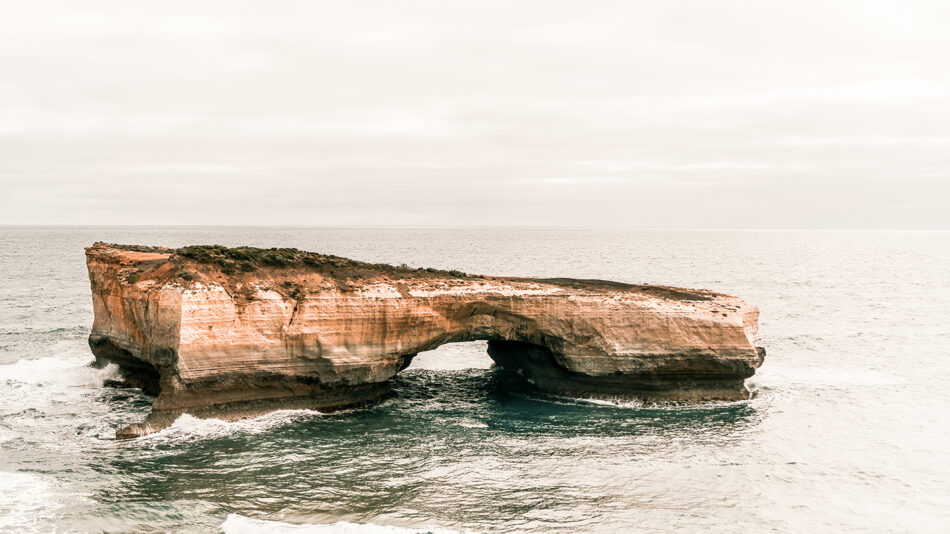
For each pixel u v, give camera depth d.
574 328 36.44
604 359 36.53
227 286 31.34
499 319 36.91
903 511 24.05
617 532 22.31
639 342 36.25
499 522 22.66
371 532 21.58
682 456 28.64
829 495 25.23
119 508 22.59
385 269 37.91
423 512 23.12
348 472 26.17
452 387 38.97
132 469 25.77
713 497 24.95
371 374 34.31
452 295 35.50
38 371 38.84
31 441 28.28
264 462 26.81
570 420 33.09
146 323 32.75
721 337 36.16
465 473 26.42
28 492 23.56
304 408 33.28
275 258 34.19
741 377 36.72
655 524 22.92
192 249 33.75
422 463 27.25
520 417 33.47
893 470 27.42
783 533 22.53
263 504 23.28
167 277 31.97
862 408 35.19
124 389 36.41
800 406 35.53
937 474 27.03
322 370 33.00
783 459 28.44
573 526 22.61
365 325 33.53
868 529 22.84
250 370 31.28
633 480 26.20
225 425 30.47
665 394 36.62
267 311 31.44
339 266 35.56
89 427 30.09
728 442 30.33
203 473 25.61
